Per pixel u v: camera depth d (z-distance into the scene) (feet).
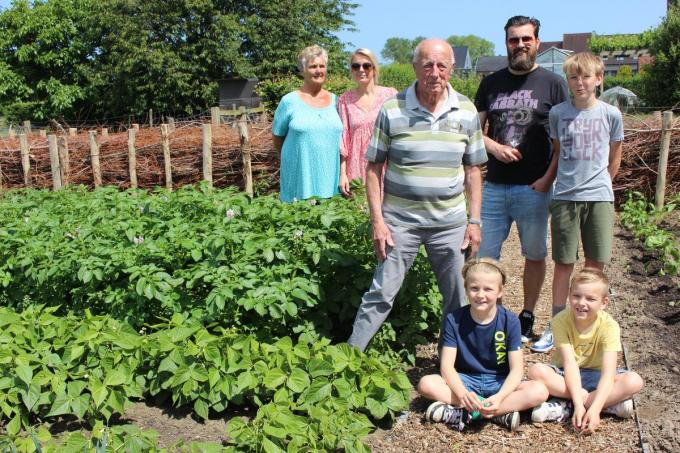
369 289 14.67
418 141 13.33
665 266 22.04
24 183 41.75
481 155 13.96
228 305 14.69
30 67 118.32
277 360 13.08
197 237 16.47
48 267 16.47
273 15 114.42
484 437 12.67
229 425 11.85
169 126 41.93
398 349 16.17
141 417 13.37
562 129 15.48
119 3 107.14
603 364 12.95
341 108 19.98
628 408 12.91
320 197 19.04
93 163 39.88
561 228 15.76
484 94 16.74
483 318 13.28
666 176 34.09
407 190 13.57
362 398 12.67
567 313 13.48
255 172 39.04
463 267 13.50
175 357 13.15
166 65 104.17
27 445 11.40
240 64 106.63
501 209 16.70
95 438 11.43
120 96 109.19
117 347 13.62
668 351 16.08
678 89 69.10
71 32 116.67
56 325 14.15
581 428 12.50
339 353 13.09
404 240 13.82
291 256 15.64
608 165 15.72
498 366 13.33
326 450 11.44
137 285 14.52
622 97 68.74
